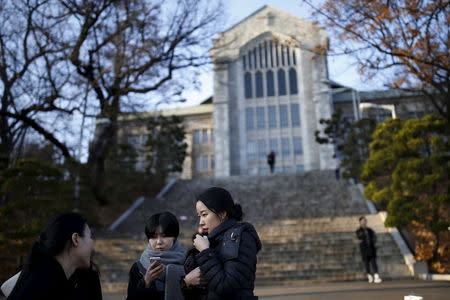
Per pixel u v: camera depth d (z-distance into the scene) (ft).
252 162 141.38
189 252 8.23
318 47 32.96
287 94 145.38
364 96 115.85
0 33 45.85
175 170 100.58
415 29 28.99
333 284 33.88
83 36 47.73
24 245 37.58
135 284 9.78
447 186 43.09
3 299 30.25
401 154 47.50
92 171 59.67
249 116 146.10
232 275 6.89
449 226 39.65
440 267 39.86
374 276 33.65
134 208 68.49
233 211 8.11
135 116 58.75
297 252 43.52
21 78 47.52
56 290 6.80
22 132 54.80
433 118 46.60
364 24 29.66
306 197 68.80
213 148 150.30
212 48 55.93
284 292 28.96
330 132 98.32
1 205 43.01
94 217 55.67
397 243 42.88
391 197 48.52
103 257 45.96
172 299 9.16
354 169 75.20
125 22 48.85
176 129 104.37
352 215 57.47
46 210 41.29
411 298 16.24
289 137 141.59
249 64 150.10
